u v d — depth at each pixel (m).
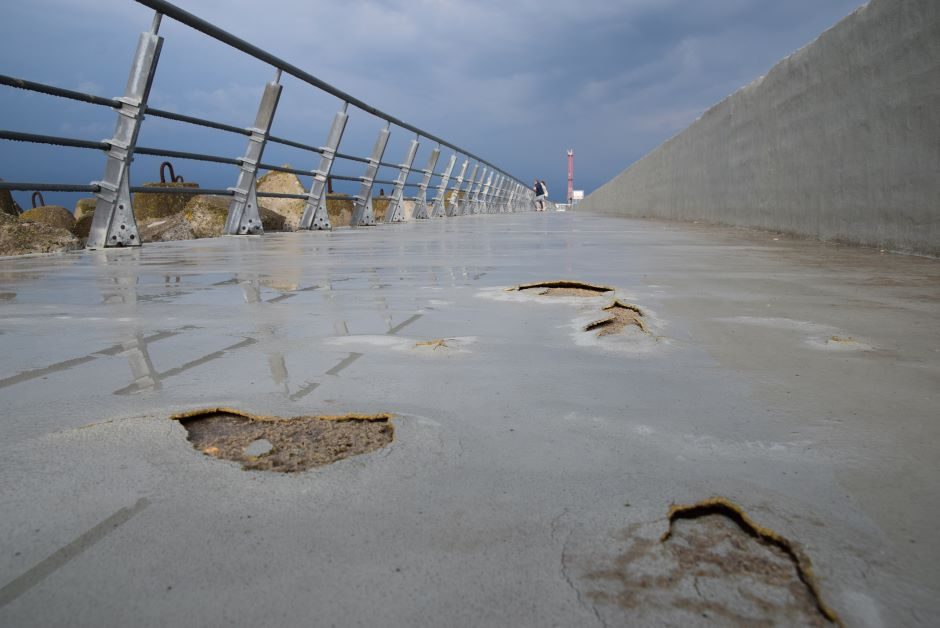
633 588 0.51
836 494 0.67
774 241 4.55
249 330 1.53
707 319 1.61
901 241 3.38
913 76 3.21
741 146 6.73
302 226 7.72
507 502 0.65
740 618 0.48
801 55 4.85
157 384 1.08
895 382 1.07
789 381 1.07
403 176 11.02
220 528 0.60
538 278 2.45
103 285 2.41
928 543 0.57
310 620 0.48
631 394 1.00
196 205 7.51
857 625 0.47
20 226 4.22
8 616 0.48
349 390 1.03
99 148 4.37
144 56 4.37
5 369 1.19
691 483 0.69
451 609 0.49
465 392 1.02
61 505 0.65
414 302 1.91
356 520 0.62
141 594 0.51
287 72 6.26
